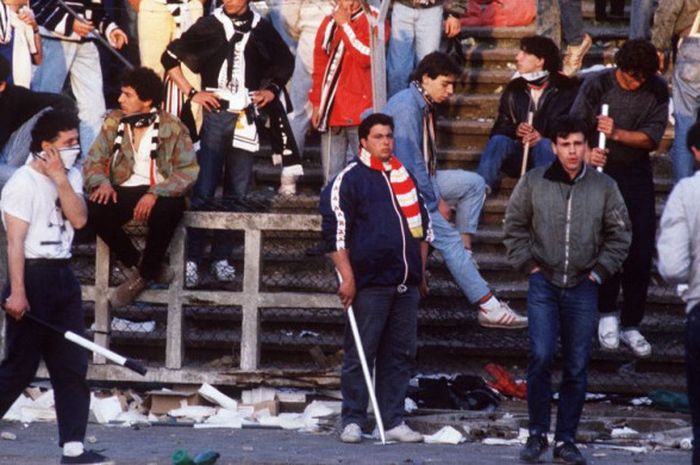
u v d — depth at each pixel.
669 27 32.12
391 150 25.89
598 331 29.16
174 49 30.72
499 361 30.91
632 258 29.06
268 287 30.95
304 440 26.11
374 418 27.06
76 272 31.11
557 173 23.75
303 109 33.78
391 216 25.80
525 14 38.03
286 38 34.88
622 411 28.94
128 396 29.61
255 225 29.06
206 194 30.81
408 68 33.59
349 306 25.72
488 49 37.56
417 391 29.03
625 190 28.92
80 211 22.34
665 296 31.39
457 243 28.53
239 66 30.80
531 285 23.91
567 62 35.66
